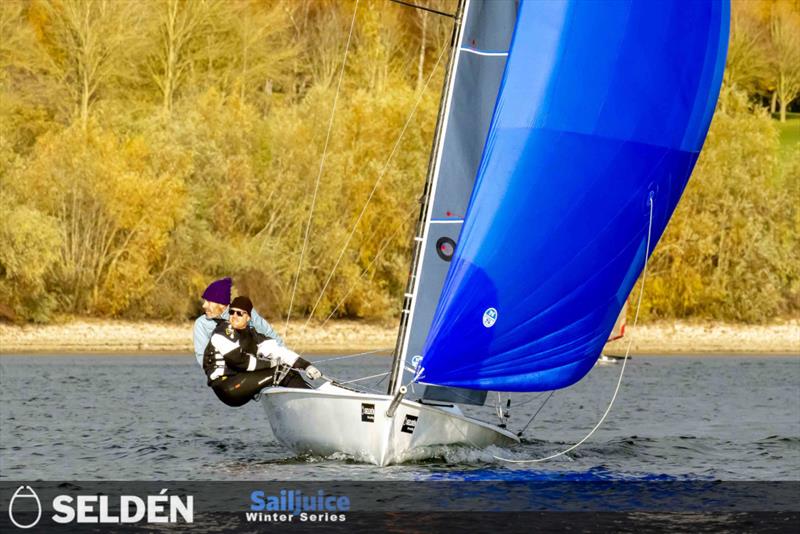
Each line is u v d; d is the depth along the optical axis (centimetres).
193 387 12125
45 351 19650
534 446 6838
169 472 5834
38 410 9419
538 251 5494
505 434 6012
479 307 5425
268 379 5806
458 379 5438
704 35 5847
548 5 5588
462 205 5731
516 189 5469
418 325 5638
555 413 9656
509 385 5516
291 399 5738
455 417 5669
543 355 5569
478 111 5778
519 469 5803
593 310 5644
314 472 5569
